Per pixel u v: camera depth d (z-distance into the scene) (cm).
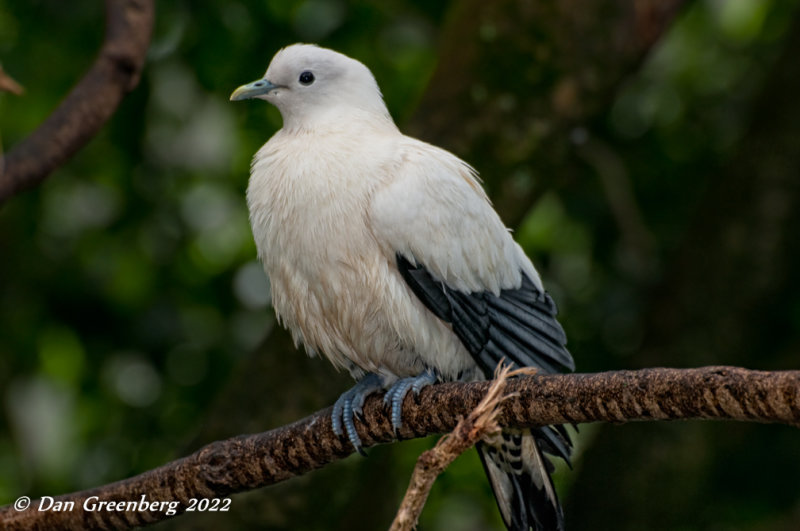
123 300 1364
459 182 812
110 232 1375
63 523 710
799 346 1244
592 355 1321
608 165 1220
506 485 765
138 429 1364
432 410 674
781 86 1249
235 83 1329
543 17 1062
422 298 782
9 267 1359
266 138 1357
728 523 1216
